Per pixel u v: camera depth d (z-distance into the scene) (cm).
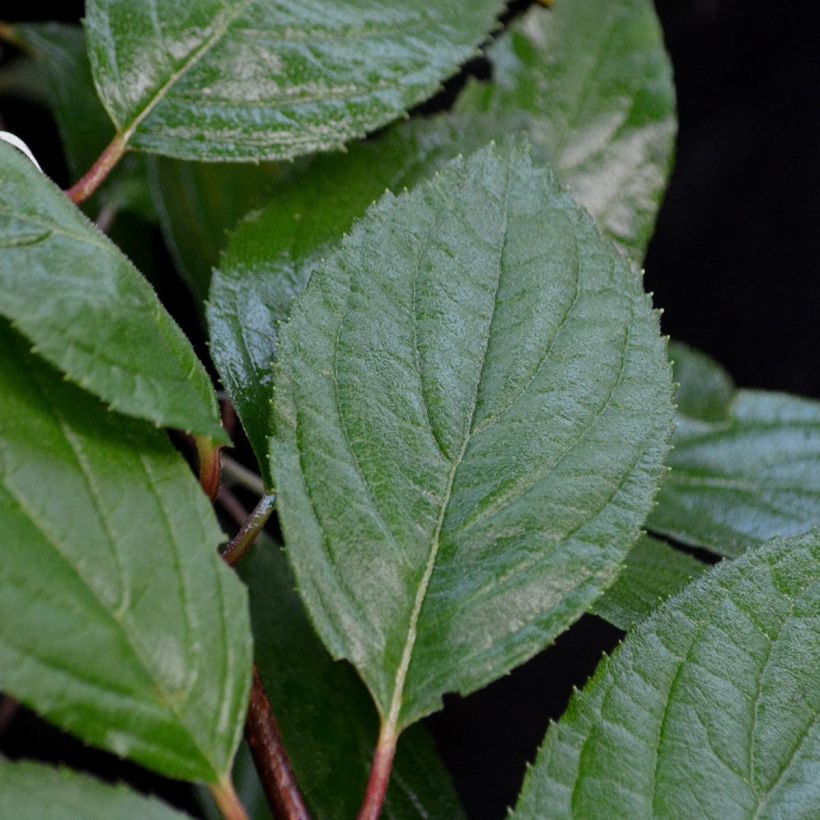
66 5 74
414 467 58
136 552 56
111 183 67
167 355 57
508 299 59
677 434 66
